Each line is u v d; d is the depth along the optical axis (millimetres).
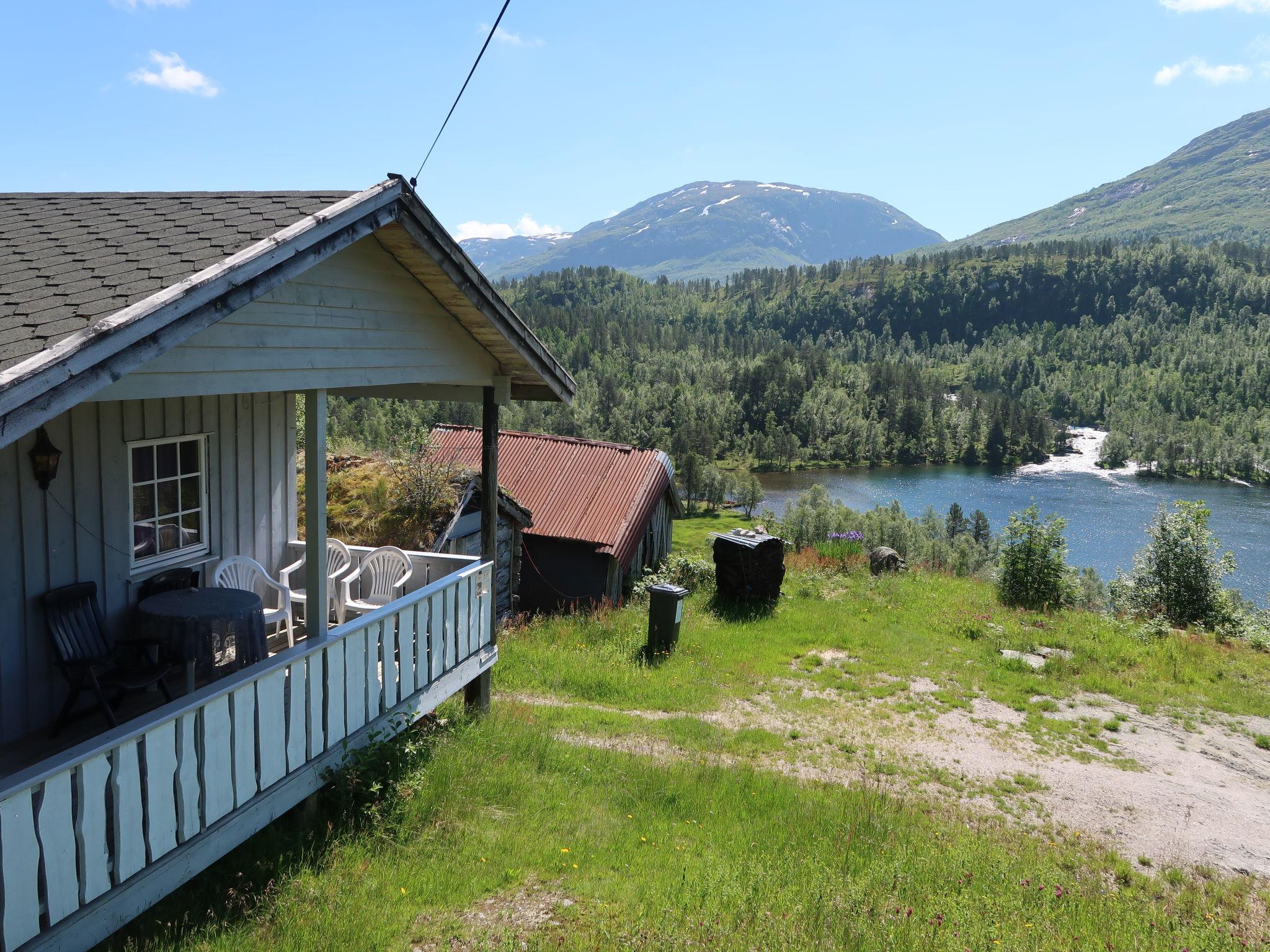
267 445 8477
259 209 5762
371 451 16516
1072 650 14133
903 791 8633
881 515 87625
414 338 7012
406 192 5895
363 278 6273
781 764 9195
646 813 7344
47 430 5988
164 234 5363
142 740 4879
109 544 6566
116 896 4211
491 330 7609
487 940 5004
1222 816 8383
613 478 21438
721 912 5426
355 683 6297
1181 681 12758
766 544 16953
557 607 20250
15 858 3680
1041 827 8008
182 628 6102
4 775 5277
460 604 8000
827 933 5180
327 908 5074
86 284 4449
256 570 8102
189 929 4789
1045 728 10656
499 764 7750
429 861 5895
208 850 4824
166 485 7246
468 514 15500
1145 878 7023
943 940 5160
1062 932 5504
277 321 5375
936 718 10852
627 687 11414
